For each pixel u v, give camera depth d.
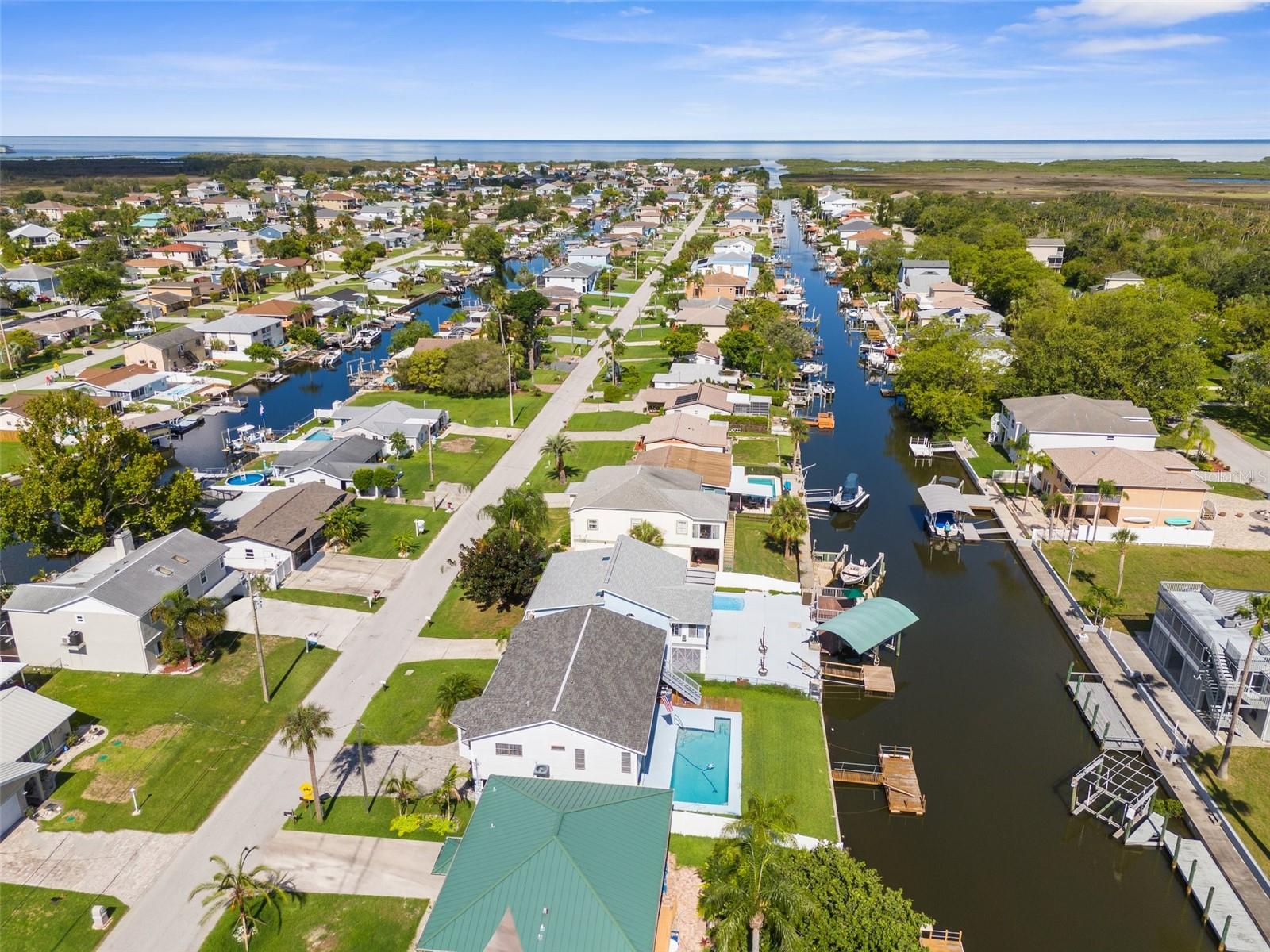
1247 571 80.31
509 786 45.38
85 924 42.88
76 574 71.25
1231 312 148.12
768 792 52.12
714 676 63.09
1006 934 44.34
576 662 52.50
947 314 156.75
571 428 116.94
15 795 49.56
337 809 50.53
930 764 57.12
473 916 37.78
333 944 41.81
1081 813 52.53
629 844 41.66
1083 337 116.81
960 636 72.69
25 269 187.12
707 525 77.31
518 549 70.44
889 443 117.31
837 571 80.31
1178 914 45.78
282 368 146.50
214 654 65.88
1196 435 104.12
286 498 84.69
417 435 108.62
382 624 70.19
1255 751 56.09
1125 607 74.56
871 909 38.28
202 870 46.25
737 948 35.91
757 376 141.38
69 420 77.88
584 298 199.88
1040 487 98.75
